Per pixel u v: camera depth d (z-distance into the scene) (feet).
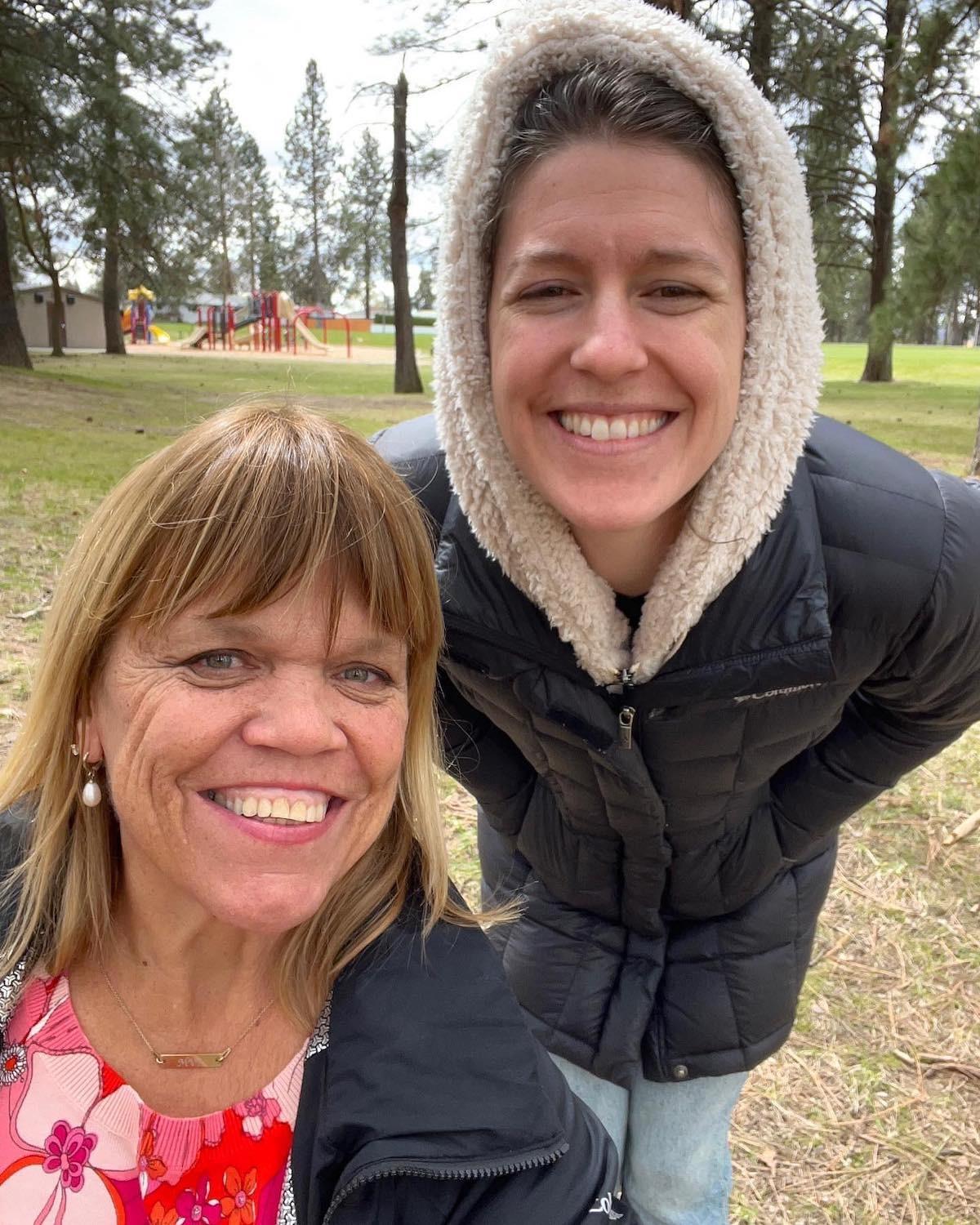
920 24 20.83
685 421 1.68
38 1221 1.50
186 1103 1.57
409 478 2.14
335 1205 1.42
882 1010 3.92
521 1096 1.51
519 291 1.65
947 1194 3.17
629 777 2.08
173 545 1.37
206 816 1.43
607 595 1.94
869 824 5.16
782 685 1.95
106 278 46.50
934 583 1.93
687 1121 2.55
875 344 22.20
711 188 1.62
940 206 19.69
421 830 1.69
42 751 1.65
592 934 2.54
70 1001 1.66
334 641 1.42
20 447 12.57
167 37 25.48
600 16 1.61
